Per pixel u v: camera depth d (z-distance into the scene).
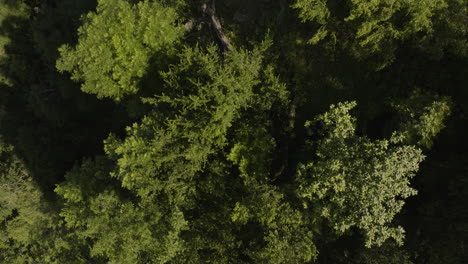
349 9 19.42
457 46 18.70
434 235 18.56
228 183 19.91
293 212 17.94
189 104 17.84
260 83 20.77
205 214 20.03
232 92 17.38
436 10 18.19
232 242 18.59
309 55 22.72
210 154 20.41
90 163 22.59
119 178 20.00
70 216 20.98
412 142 18.67
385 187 15.99
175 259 19.16
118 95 22.23
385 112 21.56
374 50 19.56
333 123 17.67
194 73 18.47
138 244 17.75
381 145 16.30
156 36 20.16
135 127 19.02
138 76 20.67
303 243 17.44
